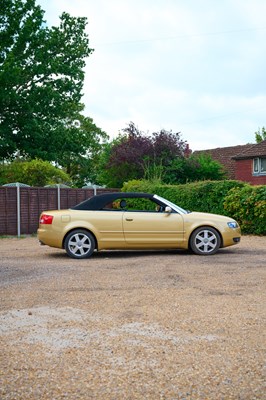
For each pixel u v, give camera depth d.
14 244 15.79
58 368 3.95
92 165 52.62
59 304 6.27
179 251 12.98
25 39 29.06
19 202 19.44
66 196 20.94
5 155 31.36
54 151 30.83
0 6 29.19
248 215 17.59
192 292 6.97
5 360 4.15
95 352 4.34
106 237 11.79
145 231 11.91
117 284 7.68
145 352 4.32
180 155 29.39
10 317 5.62
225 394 3.42
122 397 3.40
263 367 3.91
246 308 5.93
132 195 12.24
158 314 5.68
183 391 3.48
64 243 11.70
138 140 29.45
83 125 53.56
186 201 19.53
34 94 28.97
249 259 10.88
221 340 4.65
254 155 35.34
